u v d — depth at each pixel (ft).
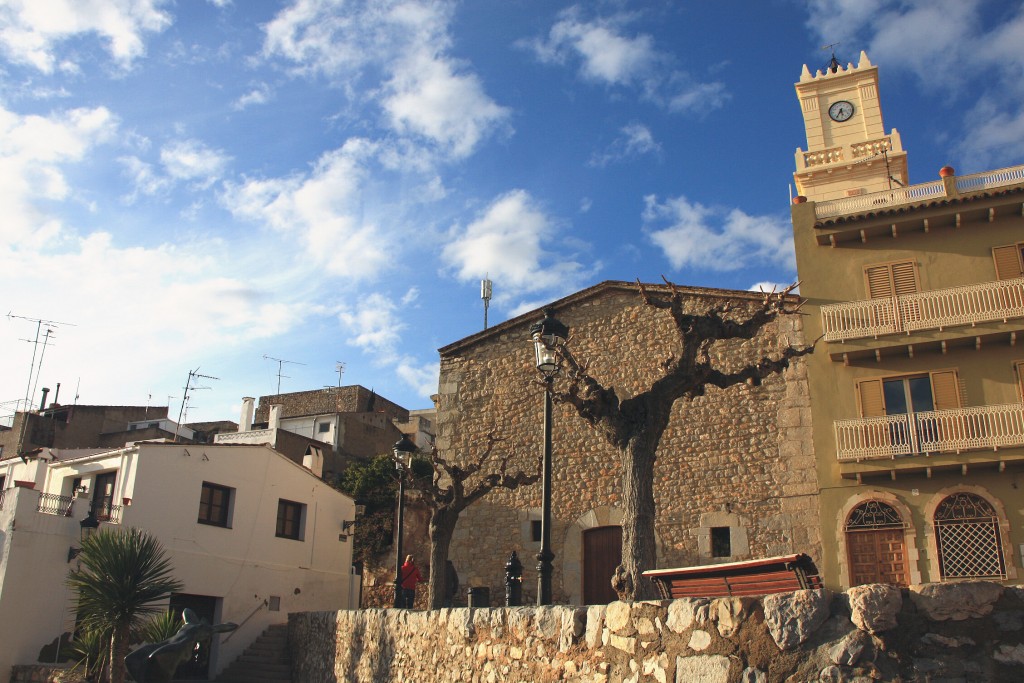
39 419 119.96
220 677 75.82
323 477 117.70
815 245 69.92
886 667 20.65
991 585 20.56
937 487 59.93
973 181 66.59
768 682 21.86
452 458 76.23
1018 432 59.26
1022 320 61.87
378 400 158.10
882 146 102.17
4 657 61.11
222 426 149.59
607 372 70.79
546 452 40.75
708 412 66.08
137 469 74.23
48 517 66.23
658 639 25.21
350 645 54.03
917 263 66.85
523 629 32.24
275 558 85.30
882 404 63.57
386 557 95.30
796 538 60.70
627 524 36.45
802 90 109.50
